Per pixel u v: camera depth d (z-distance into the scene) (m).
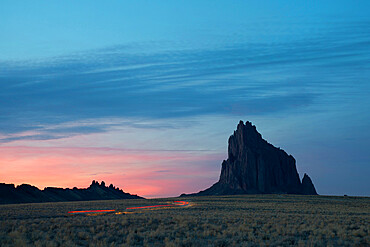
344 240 31.22
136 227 39.31
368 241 30.58
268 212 63.47
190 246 28.78
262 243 28.73
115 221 44.41
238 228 37.34
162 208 81.88
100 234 33.19
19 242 28.11
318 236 32.50
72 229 36.62
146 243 29.61
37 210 73.56
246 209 71.75
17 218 53.25
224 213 59.50
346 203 104.19
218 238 32.31
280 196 143.88
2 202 170.12
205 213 59.53
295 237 33.38
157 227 39.69
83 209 78.38
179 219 45.69
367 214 62.72
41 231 35.19
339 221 45.38
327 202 107.56
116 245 29.19
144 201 125.50
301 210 69.25
